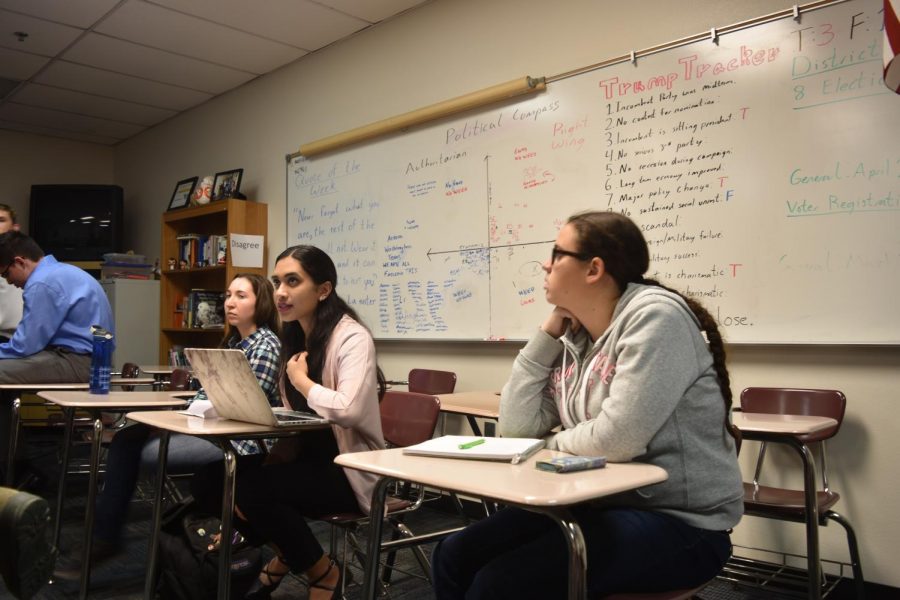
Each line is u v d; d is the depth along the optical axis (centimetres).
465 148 368
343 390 182
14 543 71
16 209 654
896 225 233
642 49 299
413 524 334
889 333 234
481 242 358
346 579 209
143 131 660
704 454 124
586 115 317
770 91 263
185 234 571
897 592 233
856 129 242
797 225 255
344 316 201
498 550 137
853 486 243
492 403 267
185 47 464
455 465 120
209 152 573
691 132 283
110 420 382
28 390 305
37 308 317
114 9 410
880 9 238
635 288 132
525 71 347
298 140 484
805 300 252
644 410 119
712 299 275
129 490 256
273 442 239
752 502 208
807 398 241
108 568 265
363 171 427
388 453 133
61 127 645
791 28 258
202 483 203
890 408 236
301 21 423
